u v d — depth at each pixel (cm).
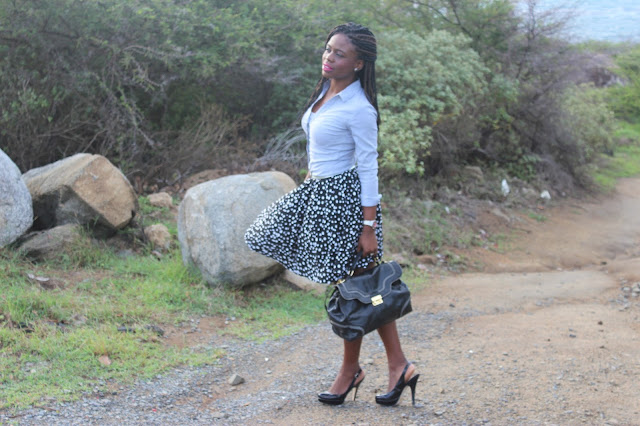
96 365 388
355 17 1077
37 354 392
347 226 325
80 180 595
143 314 480
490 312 579
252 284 566
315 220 328
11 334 404
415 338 489
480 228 998
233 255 536
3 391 343
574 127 1455
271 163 880
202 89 973
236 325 492
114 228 617
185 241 568
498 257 888
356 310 317
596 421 334
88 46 832
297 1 991
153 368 396
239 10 955
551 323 535
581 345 464
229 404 361
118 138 800
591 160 1553
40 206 610
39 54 814
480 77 1141
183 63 881
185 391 375
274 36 973
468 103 1131
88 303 480
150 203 729
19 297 453
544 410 346
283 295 565
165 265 584
